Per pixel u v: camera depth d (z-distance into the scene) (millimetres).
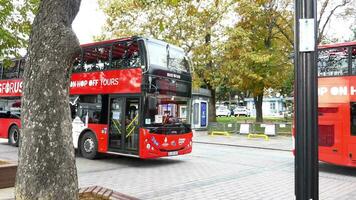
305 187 3229
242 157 15758
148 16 26812
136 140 12781
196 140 24109
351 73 11656
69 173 4684
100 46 14492
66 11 4828
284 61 30875
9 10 10273
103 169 12242
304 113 3277
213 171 11992
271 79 30719
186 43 27422
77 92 15258
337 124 11836
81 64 15250
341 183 10414
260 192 8875
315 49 3299
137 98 12906
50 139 4582
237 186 9578
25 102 4715
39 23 4789
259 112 35844
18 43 10516
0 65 19109
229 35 27984
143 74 12641
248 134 27188
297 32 3344
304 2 3322
